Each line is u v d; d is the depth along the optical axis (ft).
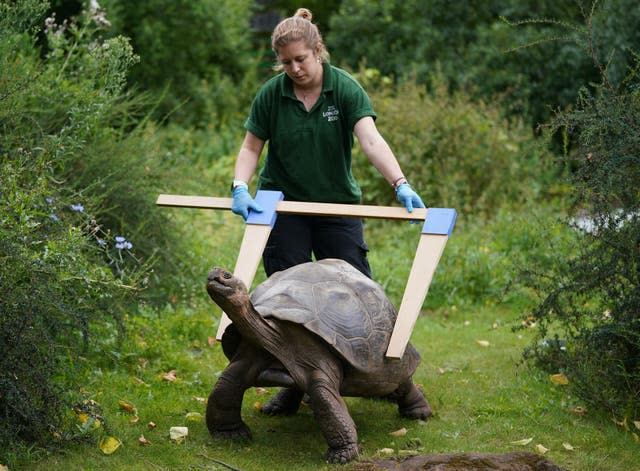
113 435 14.38
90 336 15.24
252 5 51.39
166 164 23.79
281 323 13.57
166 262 21.91
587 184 16.03
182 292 22.48
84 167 20.76
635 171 15.66
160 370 18.10
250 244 14.76
